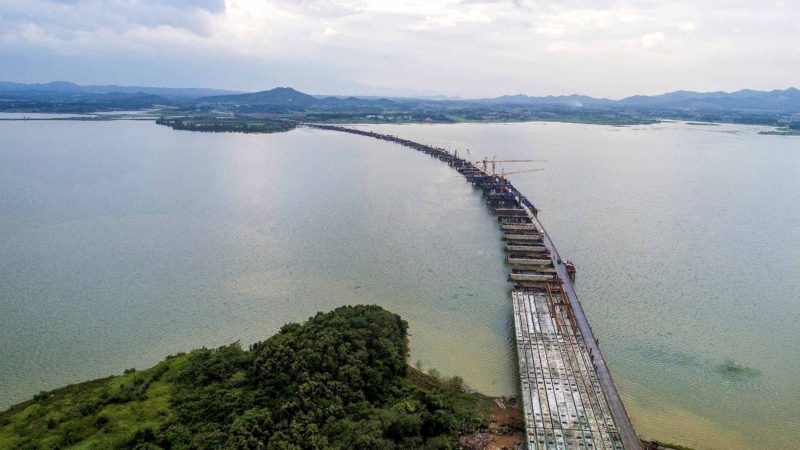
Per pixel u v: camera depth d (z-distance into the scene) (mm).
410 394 72062
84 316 97062
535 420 66438
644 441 65562
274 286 111250
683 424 69625
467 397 74312
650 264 125875
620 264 125812
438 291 109938
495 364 83125
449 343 89125
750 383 78750
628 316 98938
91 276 115000
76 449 55375
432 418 65125
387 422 61438
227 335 91312
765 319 98438
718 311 101438
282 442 56781
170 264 122875
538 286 108188
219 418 61750
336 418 63062
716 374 80875
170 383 69562
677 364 83375
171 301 103688
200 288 109812
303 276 116750
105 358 83625
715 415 71562
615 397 71125
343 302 104125
